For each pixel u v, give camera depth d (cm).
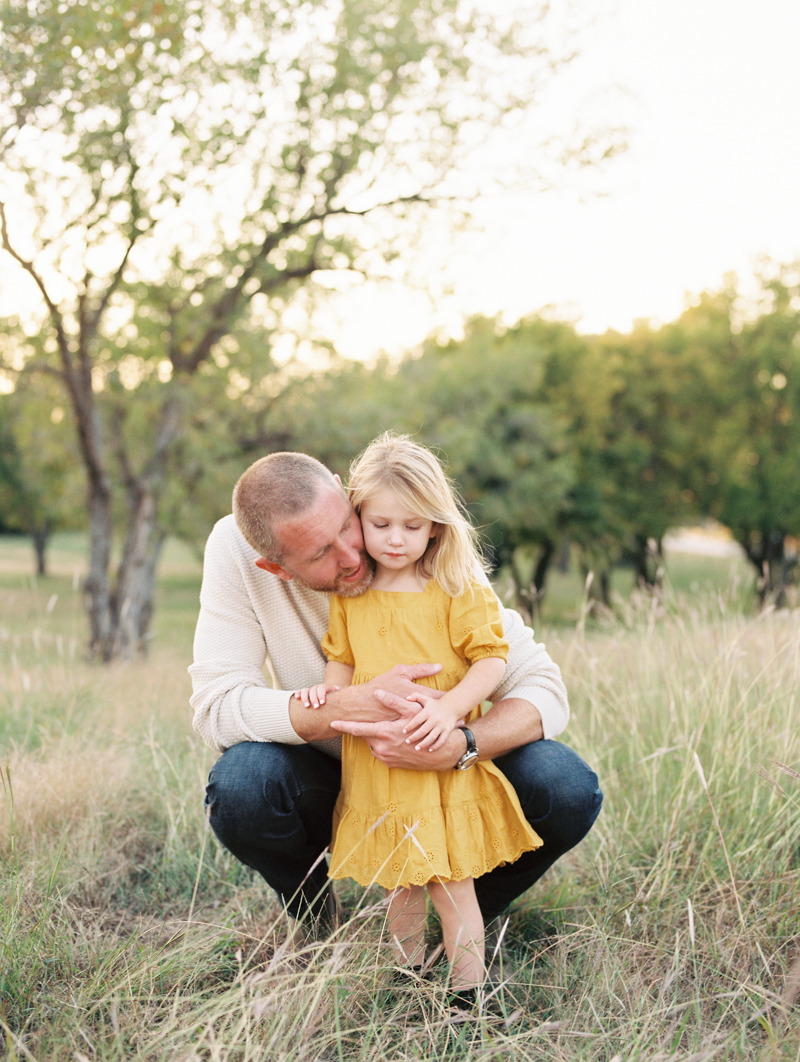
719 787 247
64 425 1138
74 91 573
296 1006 160
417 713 181
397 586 206
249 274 948
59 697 418
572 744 305
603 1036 153
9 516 2592
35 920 196
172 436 1028
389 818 186
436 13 810
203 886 244
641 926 207
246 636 211
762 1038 167
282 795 192
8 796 253
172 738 348
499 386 1755
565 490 1898
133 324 1012
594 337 2152
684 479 2133
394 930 192
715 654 317
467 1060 148
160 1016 167
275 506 179
